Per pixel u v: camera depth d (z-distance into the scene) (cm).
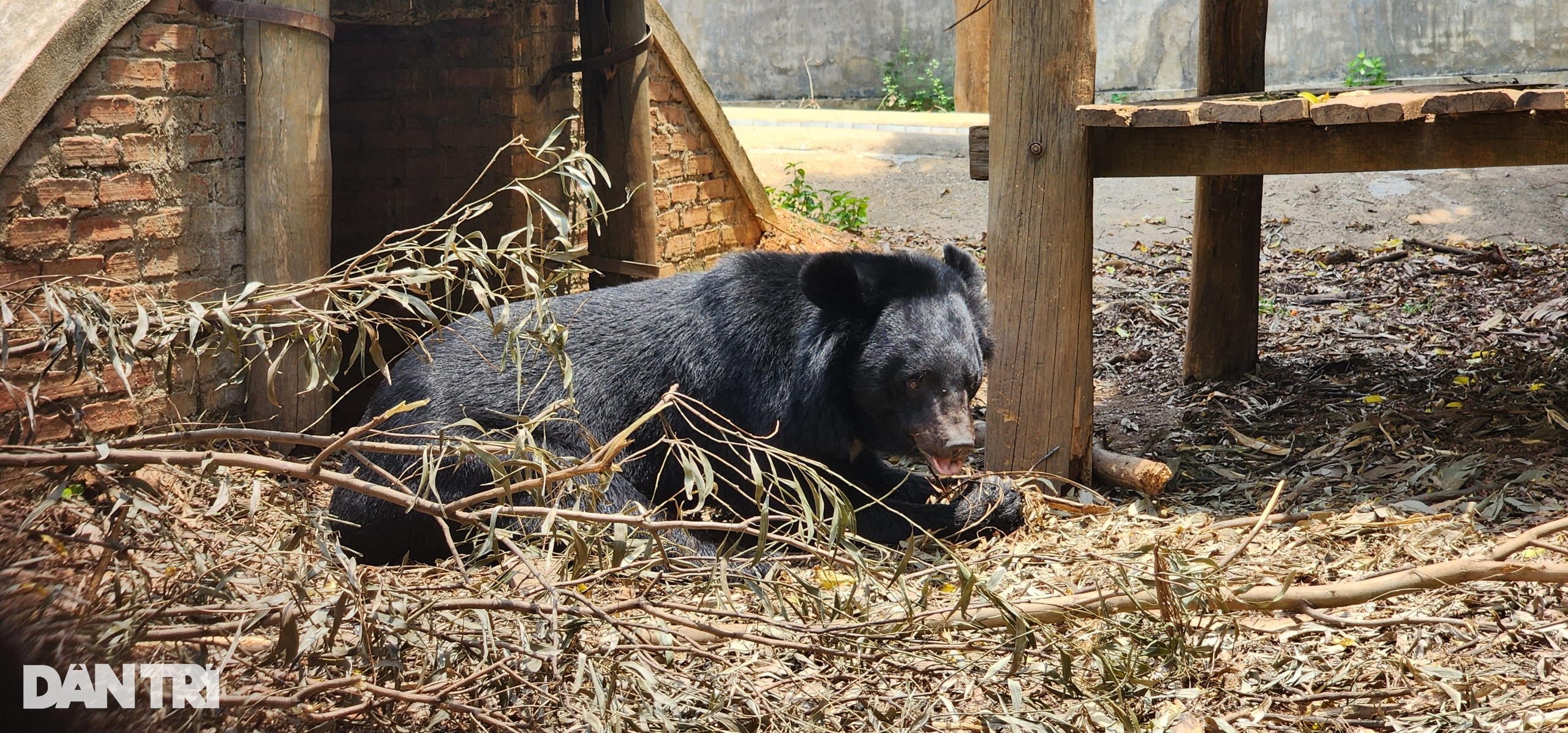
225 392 524
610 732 256
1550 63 1563
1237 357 675
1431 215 1004
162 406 496
